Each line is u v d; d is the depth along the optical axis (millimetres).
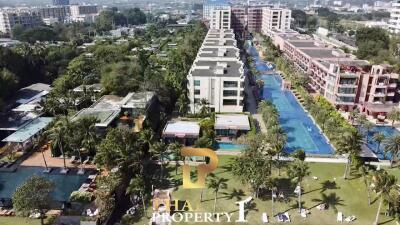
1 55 154625
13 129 111312
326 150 104312
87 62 178000
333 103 138750
